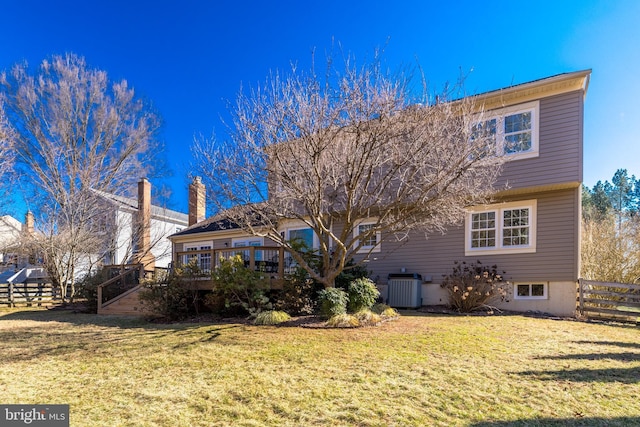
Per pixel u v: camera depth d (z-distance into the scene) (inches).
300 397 160.6
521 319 366.6
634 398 158.4
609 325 347.3
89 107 797.9
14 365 221.8
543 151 419.8
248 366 206.2
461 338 266.4
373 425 135.1
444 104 301.0
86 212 764.0
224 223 729.6
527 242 438.6
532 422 136.3
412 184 307.1
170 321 386.6
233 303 374.9
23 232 735.1
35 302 631.2
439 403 152.9
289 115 288.7
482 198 351.9
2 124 678.5
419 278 482.9
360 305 346.0
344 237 337.7
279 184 317.7
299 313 373.1
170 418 142.9
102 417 144.4
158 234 908.6
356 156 287.6
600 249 561.9
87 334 325.1
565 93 412.8
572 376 184.4
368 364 204.5
